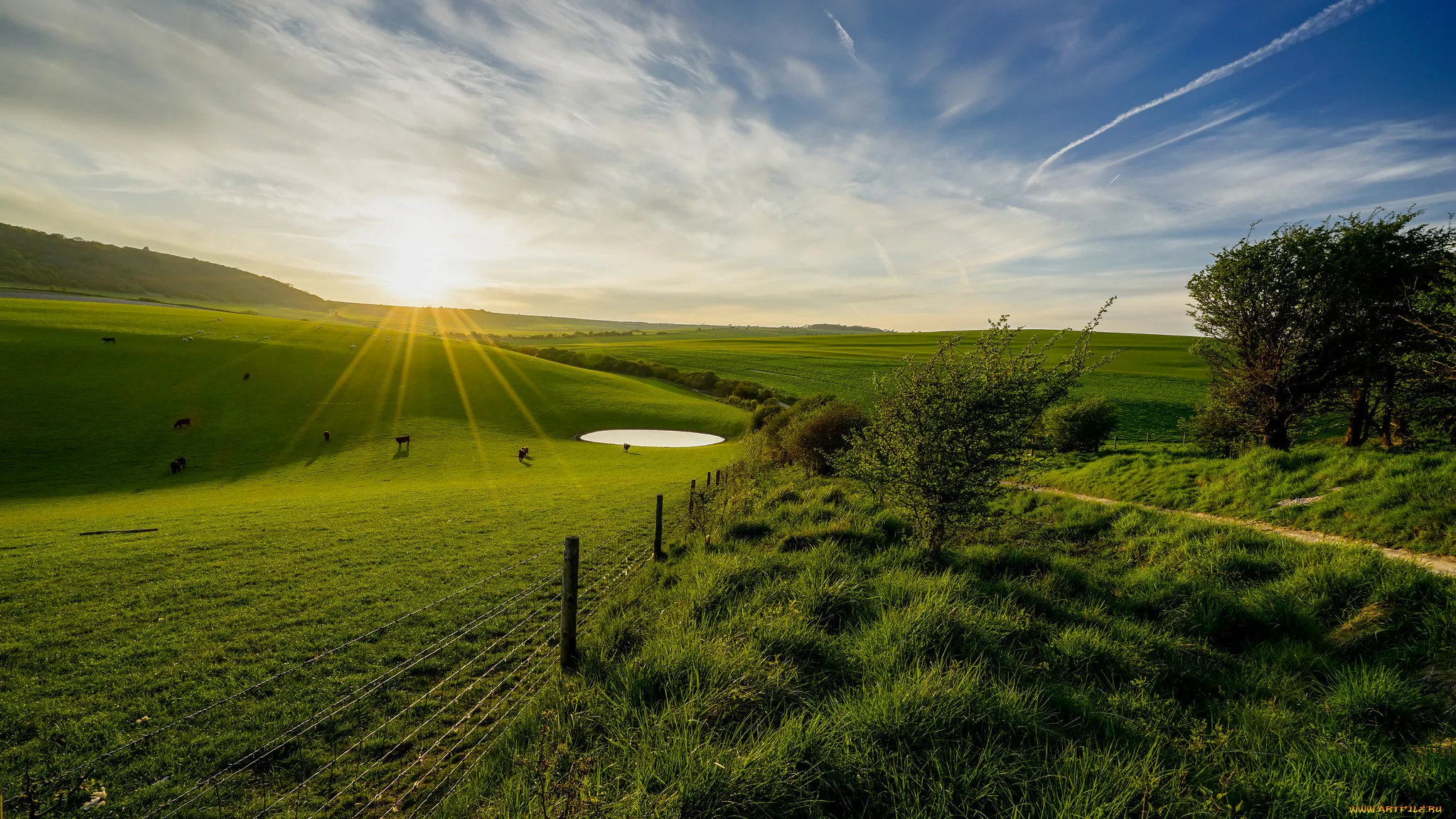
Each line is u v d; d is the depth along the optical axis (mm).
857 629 6469
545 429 59562
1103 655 5969
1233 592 7914
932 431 9656
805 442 24125
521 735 5418
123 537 16750
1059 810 3480
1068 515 13953
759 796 3664
